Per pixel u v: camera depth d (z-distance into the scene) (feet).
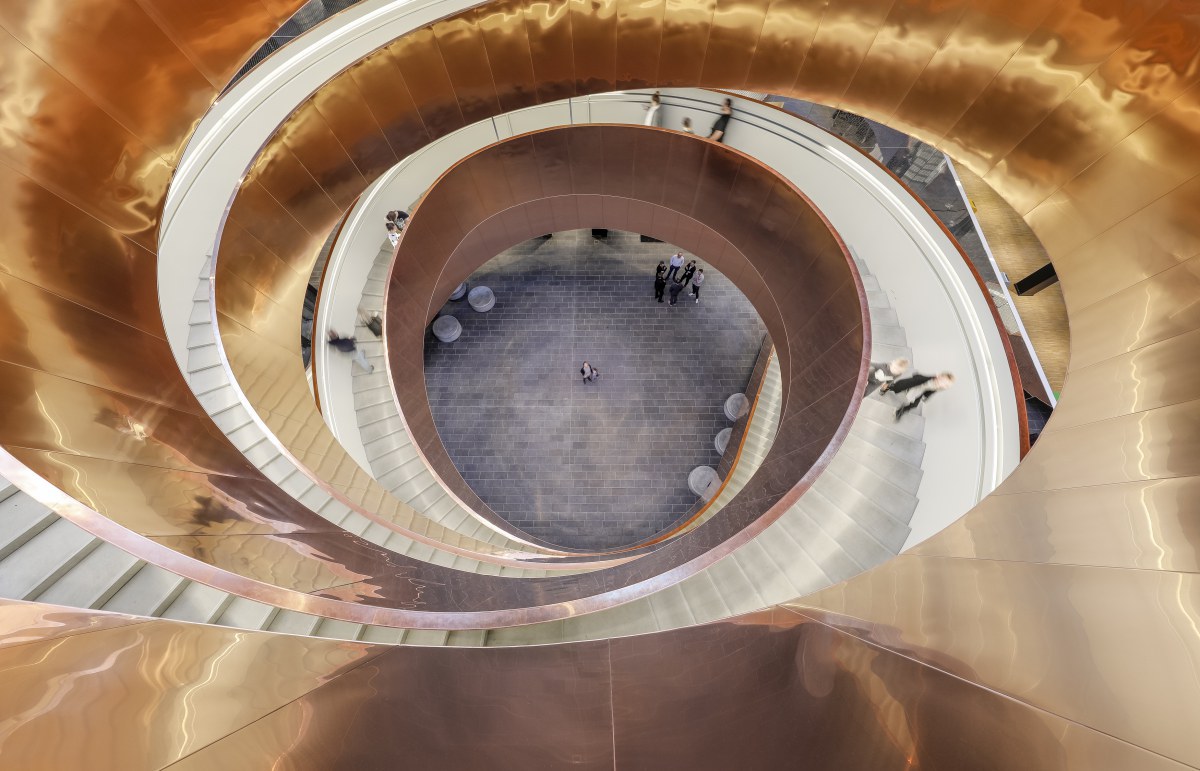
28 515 11.84
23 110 12.14
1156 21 12.40
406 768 8.98
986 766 7.77
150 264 16.33
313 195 29.30
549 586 22.67
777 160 33.45
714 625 15.66
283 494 20.31
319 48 25.20
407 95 27.12
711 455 46.11
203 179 24.11
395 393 36.27
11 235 12.46
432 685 11.76
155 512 13.92
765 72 21.71
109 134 13.96
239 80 25.29
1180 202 12.26
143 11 13.50
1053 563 10.67
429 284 41.04
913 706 9.61
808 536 23.36
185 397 17.97
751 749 10.07
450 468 41.37
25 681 6.25
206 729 7.30
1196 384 10.59
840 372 30.25
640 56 23.26
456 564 25.23
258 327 28.17
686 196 39.70
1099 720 7.22
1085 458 12.26
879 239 28.43
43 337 13.14
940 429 22.90
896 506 23.36
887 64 18.75
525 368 49.26
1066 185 15.58
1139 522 9.80
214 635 8.82
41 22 11.99
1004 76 16.17
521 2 22.77
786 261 36.32
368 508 27.89
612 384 48.62
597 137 37.91
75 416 13.41
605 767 9.98
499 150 38.34
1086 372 13.85
